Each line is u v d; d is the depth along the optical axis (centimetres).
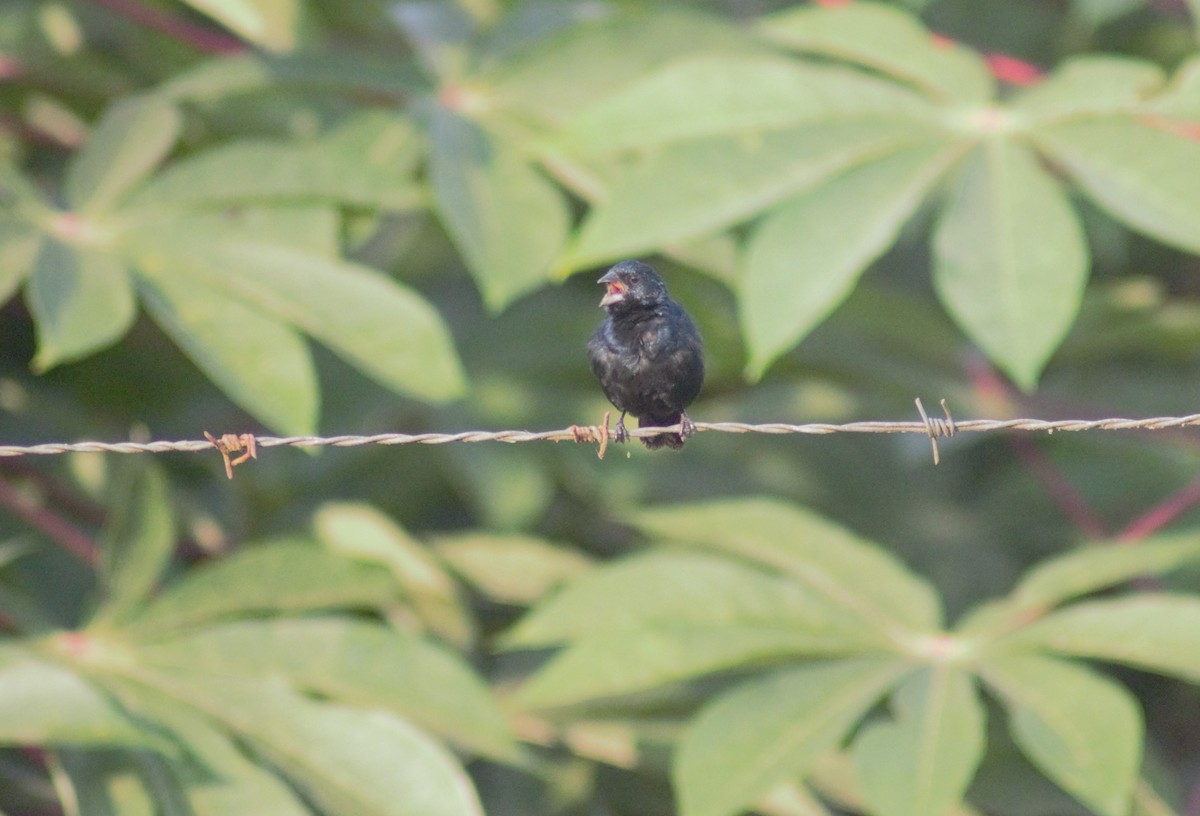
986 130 1001
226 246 999
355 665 995
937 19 1875
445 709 986
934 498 1786
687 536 1095
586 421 1527
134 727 886
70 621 1352
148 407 1520
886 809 877
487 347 1549
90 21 1431
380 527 1302
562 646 1373
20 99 1422
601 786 1323
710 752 922
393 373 959
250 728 951
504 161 1111
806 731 928
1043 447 1698
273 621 1009
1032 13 1883
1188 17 1412
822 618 1011
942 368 1484
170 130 1084
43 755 1084
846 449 1753
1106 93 1018
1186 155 966
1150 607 976
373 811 925
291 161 1062
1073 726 900
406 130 1173
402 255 1577
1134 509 1730
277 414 931
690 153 979
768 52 1180
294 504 1507
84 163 1051
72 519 1405
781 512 1093
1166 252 1942
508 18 1201
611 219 960
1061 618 988
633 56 1166
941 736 911
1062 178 1323
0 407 1385
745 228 1306
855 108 1010
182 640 1004
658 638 988
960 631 1014
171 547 1052
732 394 1639
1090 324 1429
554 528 1652
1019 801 1168
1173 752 1833
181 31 1240
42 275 959
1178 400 1536
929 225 1814
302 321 964
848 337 1423
